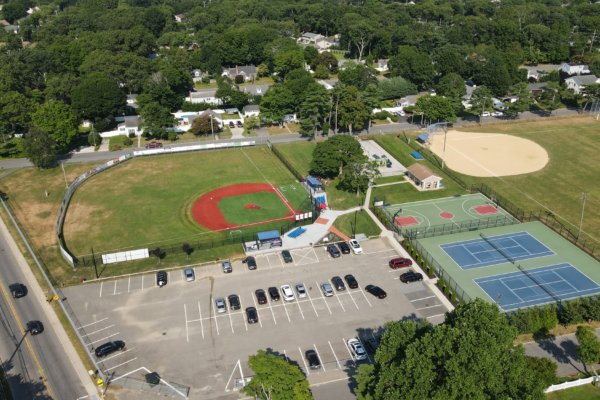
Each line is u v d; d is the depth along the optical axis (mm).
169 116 183375
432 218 129375
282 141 178625
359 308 96750
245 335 90062
